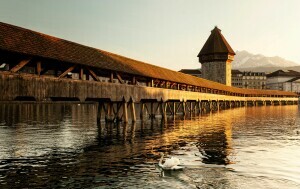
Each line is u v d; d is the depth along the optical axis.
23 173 11.25
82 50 22.89
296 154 14.33
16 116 42.22
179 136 20.89
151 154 14.62
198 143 17.80
